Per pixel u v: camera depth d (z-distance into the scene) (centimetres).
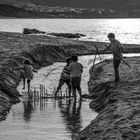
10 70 2667
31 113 1750
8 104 1898
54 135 1358
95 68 3025
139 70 2500
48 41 5453
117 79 2073
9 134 1370
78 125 1515
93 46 5588
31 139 1306
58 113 1755
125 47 5744
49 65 3816
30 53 3681
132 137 1100
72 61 2062
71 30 15562
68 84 2175
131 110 1319
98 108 1817
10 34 6050
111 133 1153
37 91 2297
